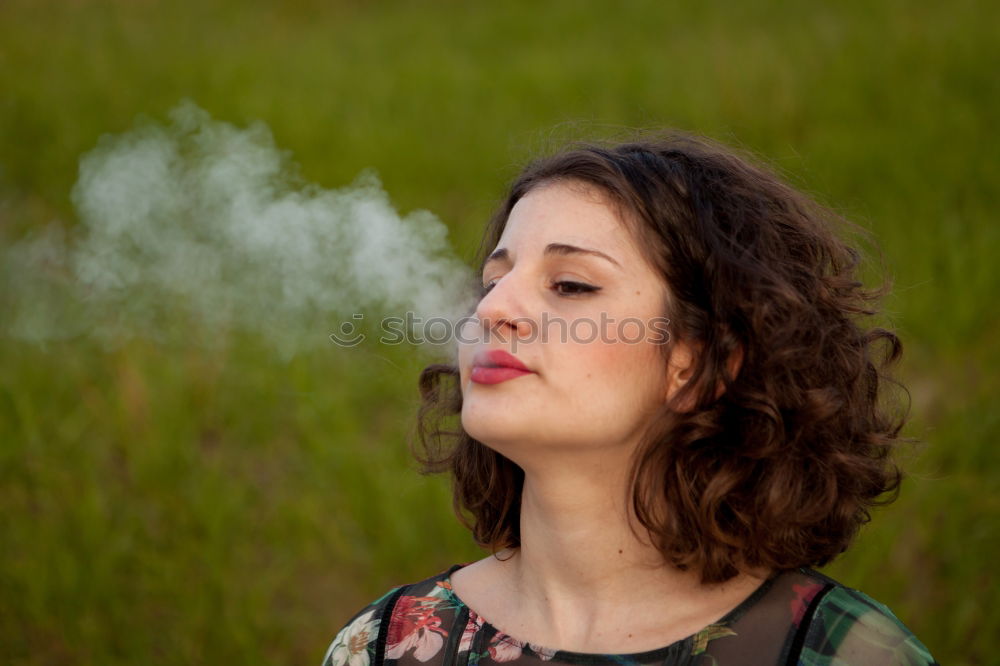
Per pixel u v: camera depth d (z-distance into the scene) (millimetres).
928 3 8383
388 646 1604
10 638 3580
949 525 3463
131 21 9453
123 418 4316
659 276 1544
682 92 6645
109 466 4230
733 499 1506
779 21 8570
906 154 5656
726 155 1780
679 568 1495
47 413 4438
